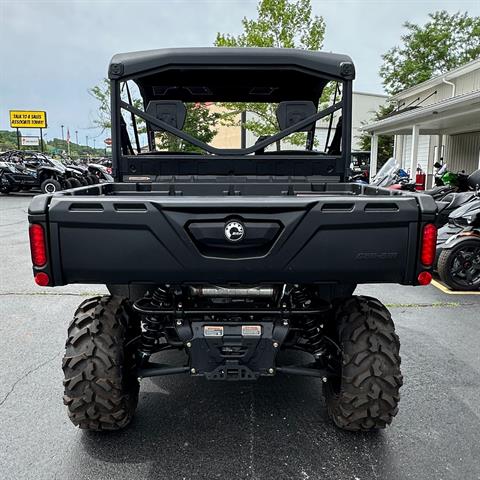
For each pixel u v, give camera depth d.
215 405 3.13
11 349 4.06
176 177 3.25
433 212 2.21
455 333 4.42
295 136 3.67
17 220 12.27
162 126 3.21
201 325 2.51
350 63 2.94
